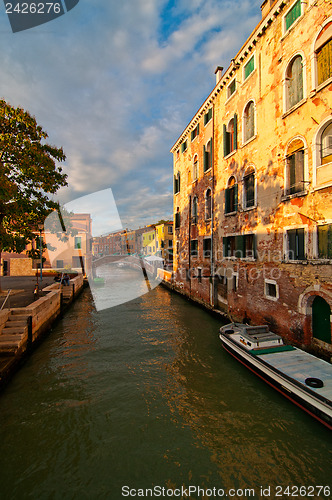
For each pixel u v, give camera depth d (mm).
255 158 11086
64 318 15391
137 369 8805
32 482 4629
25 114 11633
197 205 18328
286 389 6484
